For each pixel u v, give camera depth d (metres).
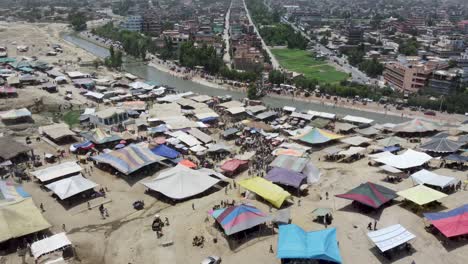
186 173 84.44
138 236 67.50
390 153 98.31
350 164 99.44
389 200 74.81
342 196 73.44
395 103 165.50
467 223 62.34
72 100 153.25
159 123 127.81
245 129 123.94
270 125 128.62
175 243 64.81
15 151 97.31
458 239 62.56
